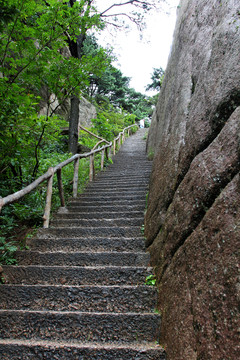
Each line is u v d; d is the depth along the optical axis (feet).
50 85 13.73
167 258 7.18
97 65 14.53
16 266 8.54
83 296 7.43
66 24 12.40
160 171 11.18
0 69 11.57
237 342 3.42
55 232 11.18
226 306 3.82
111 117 50.83
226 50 6.17
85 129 31.76
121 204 14.70
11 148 11.03
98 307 7.26
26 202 12.51
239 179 4.37
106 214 13.08
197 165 6.24
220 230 4.48
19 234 11.05
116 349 5.71
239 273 3.70
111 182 20.06
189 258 5.50
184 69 11.01
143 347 5.79
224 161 5.02
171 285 6.29
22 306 7.40
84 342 6.25
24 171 13.64
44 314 6.63
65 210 13.96
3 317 6.67
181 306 5.36
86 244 10.19
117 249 10.03
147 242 9.78
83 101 46.78
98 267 8.44
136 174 22.40
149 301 7.23
